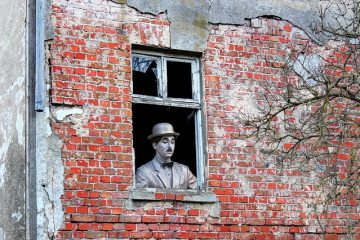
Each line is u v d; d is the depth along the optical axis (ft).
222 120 39.11
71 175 35.58
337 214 40.70
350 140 41.47
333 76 41.19
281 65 40.91
